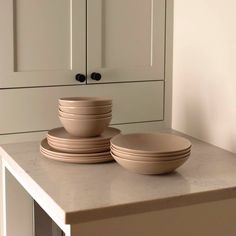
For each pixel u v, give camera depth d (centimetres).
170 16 213
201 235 144
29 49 191
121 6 204
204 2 193
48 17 192
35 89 194
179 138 161
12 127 193
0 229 204
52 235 199
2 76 188
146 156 146
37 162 167
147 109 214
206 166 164
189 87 206
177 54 213
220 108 188
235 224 149
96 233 130
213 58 190
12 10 186
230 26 179
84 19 198
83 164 165
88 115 165
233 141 182
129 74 208
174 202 136
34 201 194
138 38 208
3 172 188
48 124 198
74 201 132
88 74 201
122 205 130
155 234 138
